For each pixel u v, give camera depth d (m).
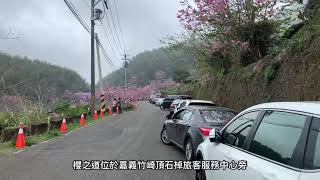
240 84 20.20
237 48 20.70
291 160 3.66
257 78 17.20
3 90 18.41
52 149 12.19
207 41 24.27
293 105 4.09
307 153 3.49
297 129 3.78
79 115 25.08
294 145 3.72
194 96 38.72
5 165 9.48
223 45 22.19
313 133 3.53
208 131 8.98
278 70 14.66
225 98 23.39
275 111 4.38
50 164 9.56
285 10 19.19
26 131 15.77
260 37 19.73
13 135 14.80
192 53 26.94
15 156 10.87
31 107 19.41
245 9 19.44
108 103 43.91
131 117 29.50
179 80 79.38
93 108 30.95
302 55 12.70
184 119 10.90
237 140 5.13
